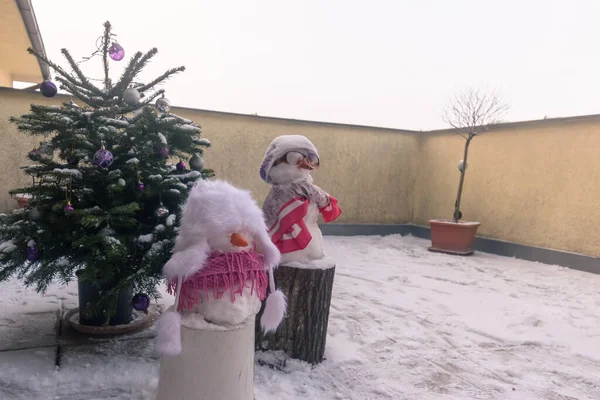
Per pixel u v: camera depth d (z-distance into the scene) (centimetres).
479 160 882
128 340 319
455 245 800
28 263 296
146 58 314
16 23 739
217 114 850
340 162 966
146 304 274
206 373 196
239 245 200
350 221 988
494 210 849
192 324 196
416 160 1043
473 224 795
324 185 957
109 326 327
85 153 297
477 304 477
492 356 340
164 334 184
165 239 287
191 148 333
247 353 206
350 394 268
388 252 781
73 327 334
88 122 297
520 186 800
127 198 300
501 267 691
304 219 309
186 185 311
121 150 304
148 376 267
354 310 436
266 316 223
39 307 388
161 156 296
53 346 303
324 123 938
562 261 720
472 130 805
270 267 227
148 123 296
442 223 803
